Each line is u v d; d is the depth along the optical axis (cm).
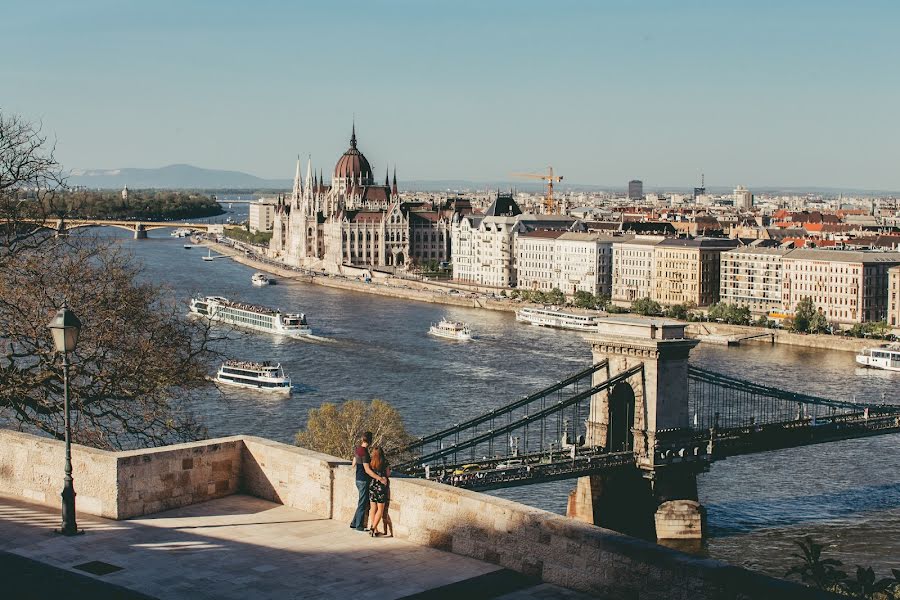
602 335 18262
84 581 3956
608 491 17575
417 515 4388
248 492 4994
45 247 8544
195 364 8906
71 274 8338
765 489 18688
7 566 4097
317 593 3891
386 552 4284
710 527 16662
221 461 4947
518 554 4078
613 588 3819
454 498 4272
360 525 4541
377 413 16875
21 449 4953
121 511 4669
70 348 4672
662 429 17725
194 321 9431
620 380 17875
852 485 18975
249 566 4128
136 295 8688
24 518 4672
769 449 18975
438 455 16438
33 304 7944
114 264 8888
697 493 18038
